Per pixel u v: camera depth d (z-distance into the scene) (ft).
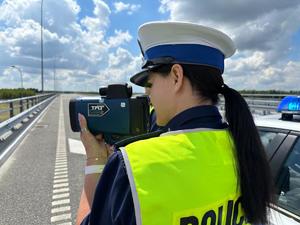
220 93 3.62
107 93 4.51
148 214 2.74
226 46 3.53
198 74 3.38
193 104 3.45
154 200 2.76
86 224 3.34
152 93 3.71
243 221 3.42
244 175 3.31
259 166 3.40
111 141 4.48
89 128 4.47
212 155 3.18
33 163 24.27
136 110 4.39
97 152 4.30
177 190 2.84
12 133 38.47
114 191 2.94
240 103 3.57
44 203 15.93
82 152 28.73
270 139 8.36
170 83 3.50
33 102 70.64
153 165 2.89
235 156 3.35
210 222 2.99
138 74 4.01
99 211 3.11
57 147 31.09
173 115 3.56
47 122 54.65
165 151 3.02
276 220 6.84
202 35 3.34
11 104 41.16
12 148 29.76
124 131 4.37
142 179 2.83
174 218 2.79
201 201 2.93
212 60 3.40
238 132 3.44
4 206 15.47
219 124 3.52
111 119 4.39
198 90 3.43
